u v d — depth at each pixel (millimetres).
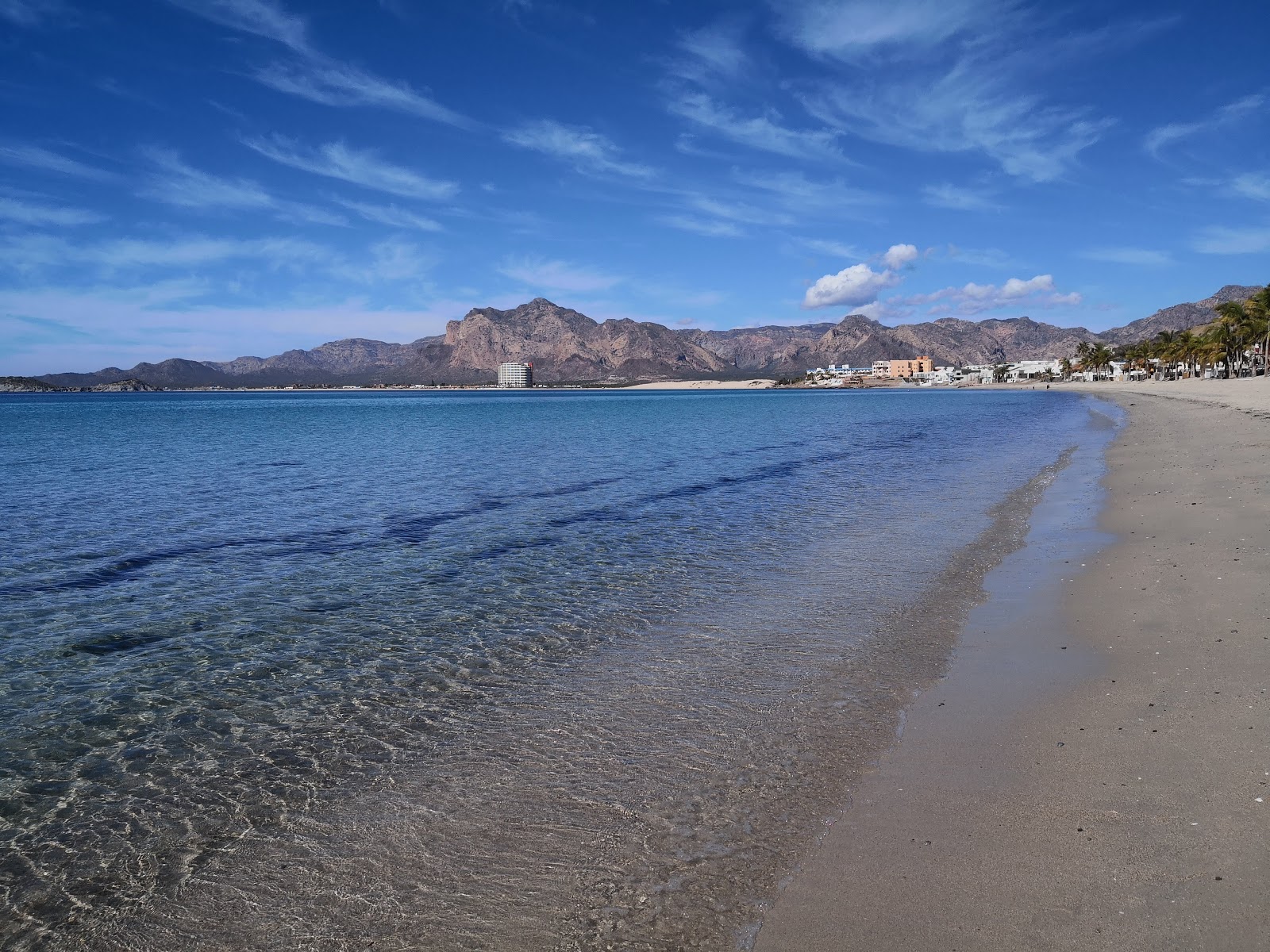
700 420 91438
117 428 78500
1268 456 28828
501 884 5953
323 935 5441
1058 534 18422
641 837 6508
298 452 48469
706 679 10141
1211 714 8031
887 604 13336
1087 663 9945
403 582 15930
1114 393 147250
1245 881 5305
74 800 7500
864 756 7785
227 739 8766
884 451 45812
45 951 5379
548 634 12336
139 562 17875
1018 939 4938
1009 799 6730
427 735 8750
